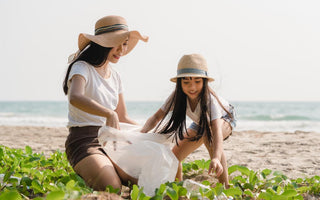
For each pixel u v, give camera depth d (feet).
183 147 10.82
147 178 9.18
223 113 11.02
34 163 12.56
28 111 131.64
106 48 10.04
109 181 8.97
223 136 10.93
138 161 9.46
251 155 17.40
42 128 36.37
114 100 10.68
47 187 8.90
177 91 10.36
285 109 142.00
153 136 10.17
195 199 8.57
